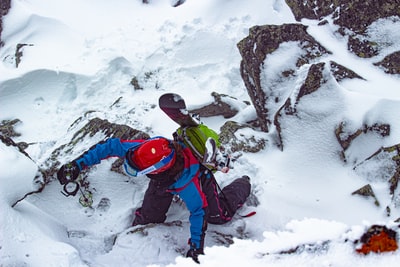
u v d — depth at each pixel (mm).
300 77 4180
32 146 4527
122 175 3938
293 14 5887
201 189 3326
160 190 3309
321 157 3971
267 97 4465
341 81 4277
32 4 7109
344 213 3602
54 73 5473
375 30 4672
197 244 3262
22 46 6285
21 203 3439
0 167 3113
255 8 6332
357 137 3896
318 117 4043
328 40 4727
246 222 3668
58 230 3541
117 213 3824
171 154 3059
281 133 4145
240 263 1277
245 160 4125
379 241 1166
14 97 5371
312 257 1227
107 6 7242
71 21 6895
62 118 5234
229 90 5453
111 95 5441
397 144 3686
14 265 2818
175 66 5758
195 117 3389
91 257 3426
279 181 3936
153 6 7180
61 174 3033
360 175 3799
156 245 3461
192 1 6754
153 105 4930
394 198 3535
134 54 5906
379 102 3867
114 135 4199
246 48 4668
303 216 3666
